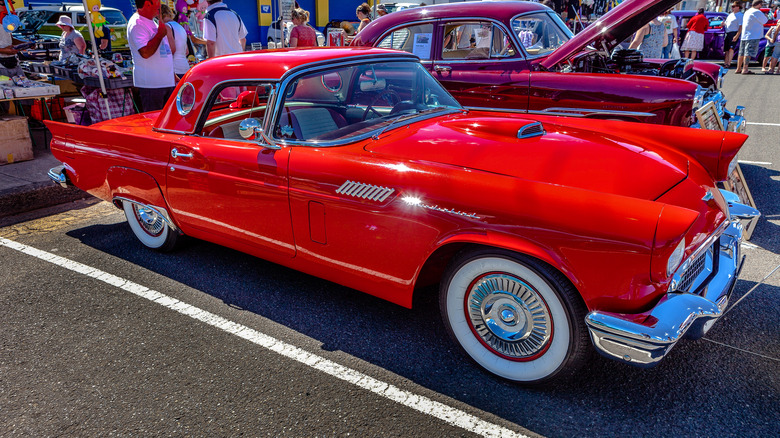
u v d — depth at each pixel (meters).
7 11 7.46
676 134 3.03
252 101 3.68
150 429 2.32
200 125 3.44
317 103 3.16
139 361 2.79
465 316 2.60
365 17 9.92
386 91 3.44
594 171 2.47
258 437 2.26
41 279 3.74
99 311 3.30
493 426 2.28
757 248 3.89
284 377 2.64
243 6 17.91
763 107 8.91
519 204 2.24
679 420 2.28
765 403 2.36
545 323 2.33
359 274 2.82
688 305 2.08
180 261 3.99
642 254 2.01
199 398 2.51
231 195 3.20
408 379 2.61
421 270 2.61
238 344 2.93
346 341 2.94
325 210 2.79
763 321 2.97
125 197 3.91
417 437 2.23
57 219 4.99
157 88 6.11
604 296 2.12
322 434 2.26
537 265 2.23
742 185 3.95
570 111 4.77
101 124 4.13
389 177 2.56
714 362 2.64
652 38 9.62
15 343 2.98
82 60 6.93
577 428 2.26
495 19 5.10
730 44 14.38
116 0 14.15
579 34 4.70
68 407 2.47
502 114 3.58
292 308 3.29
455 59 5.36
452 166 2.56
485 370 2.62
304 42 8.17
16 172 5.81
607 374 2.58
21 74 7.72
